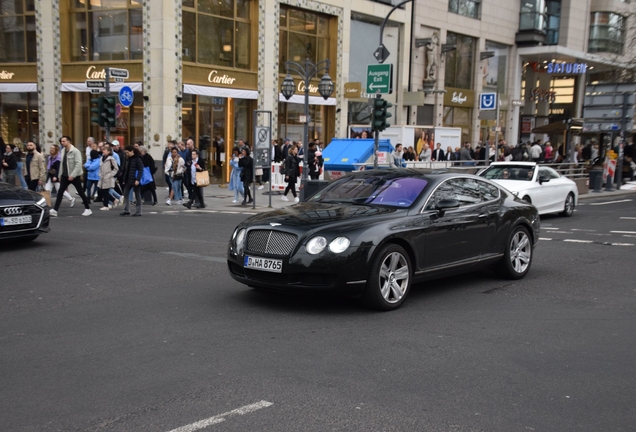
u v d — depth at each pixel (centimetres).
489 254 828
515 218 865
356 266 654
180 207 1873
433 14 3538
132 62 2488
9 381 474
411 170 833
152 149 2464
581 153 3697
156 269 905
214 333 599
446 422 406
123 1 2498
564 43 4353
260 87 2762
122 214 1612
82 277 847
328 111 3122
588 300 758
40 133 2703
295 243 659
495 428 398
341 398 444
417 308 709
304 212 728
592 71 4762
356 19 3169
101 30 2570
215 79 2595
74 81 2617
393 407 429
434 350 557
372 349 557
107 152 1706
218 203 1984
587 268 969
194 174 1800
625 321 664
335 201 786
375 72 1853
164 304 708
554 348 568
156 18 2409
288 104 2917
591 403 442
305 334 599
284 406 429
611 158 2864
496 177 1716
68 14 2633
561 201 1752
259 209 1831
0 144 1939
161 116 2442
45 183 1847
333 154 2225
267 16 2745
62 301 719
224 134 2689
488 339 593
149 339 579
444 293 788
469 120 3928
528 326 640
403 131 2838
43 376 484
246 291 775
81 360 521
